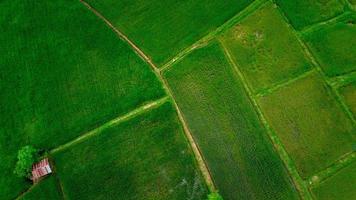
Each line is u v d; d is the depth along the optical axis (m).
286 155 29.14
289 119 30.02
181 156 29.61
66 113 31.45
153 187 29.05
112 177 29.52
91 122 31.02
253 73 31.58
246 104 30.62
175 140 30.05
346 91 30.61
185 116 30.66
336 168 28.62
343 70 31.27
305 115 30.06
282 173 28.69
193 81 31.66
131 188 29.14
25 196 29.61
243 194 28.41
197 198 28.53
